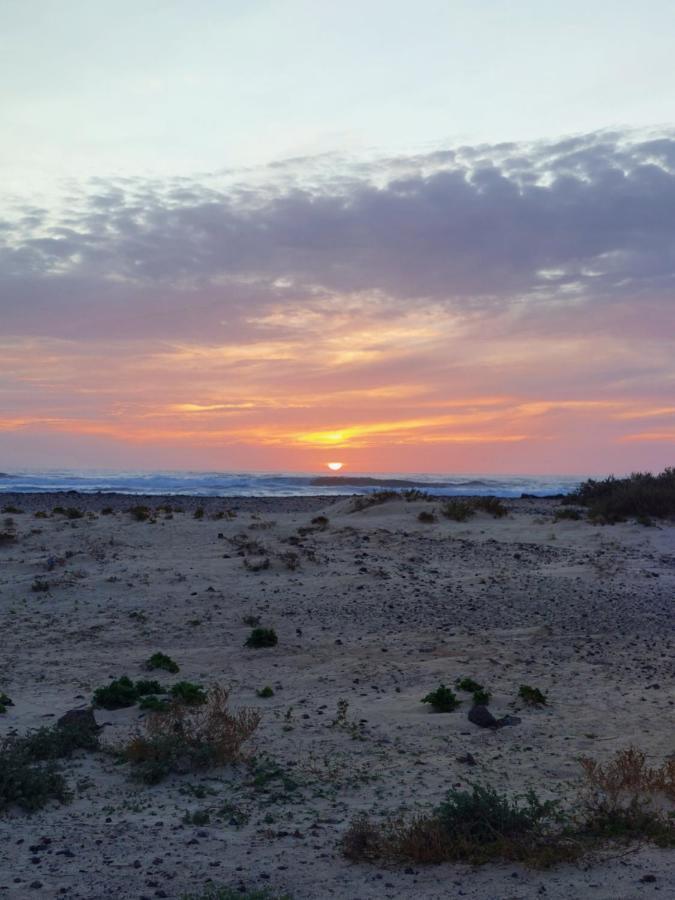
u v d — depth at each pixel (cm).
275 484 5700
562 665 1056
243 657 1094
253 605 1366
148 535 1945
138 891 460
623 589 1547
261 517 2364
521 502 3319
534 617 1336
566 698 903
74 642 1164
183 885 468
